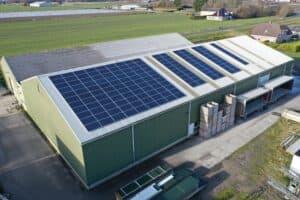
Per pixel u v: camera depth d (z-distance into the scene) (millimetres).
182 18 132125
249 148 26781
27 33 87438
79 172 22188
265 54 41750
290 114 32250
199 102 28031
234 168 23938
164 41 50875
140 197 19594
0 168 24266
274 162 24750
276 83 37469
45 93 23766
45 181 22641
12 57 37750
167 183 21219
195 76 30844
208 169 23797
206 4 154000
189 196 20406
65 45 68875
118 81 26797
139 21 120500
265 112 34375
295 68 51656
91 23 113188
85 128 20938
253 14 137250
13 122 32312
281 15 136500
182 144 27547
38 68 36781
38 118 29609
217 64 34781
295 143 27109
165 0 193625
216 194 21000
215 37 78875
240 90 33406
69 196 21062
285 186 21719
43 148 27141
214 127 28812
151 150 25250
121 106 23875
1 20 112625
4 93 41156
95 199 20750
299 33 83688
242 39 45281
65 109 22141
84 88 24766
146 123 23656
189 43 52406
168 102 25812
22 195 21188
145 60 31281
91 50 42562
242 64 36688
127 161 23578
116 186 22047
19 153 26375
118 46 45344
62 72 26016
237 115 32375
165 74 29719
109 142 21484
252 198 20672
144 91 26328
